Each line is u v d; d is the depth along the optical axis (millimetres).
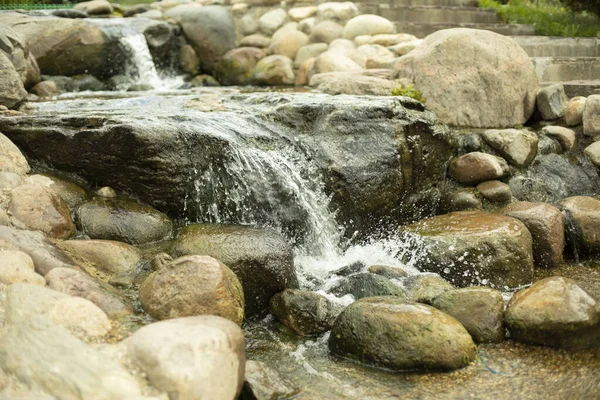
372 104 5547
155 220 4500
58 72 8727
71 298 3096
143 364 2686
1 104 5805
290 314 3924
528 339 3771
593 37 10055
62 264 3635
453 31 7109
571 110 6906
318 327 3887
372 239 5410
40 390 2537
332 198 5230
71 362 2605
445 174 6090
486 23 11070
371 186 5309
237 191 4867
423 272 4781
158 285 3549
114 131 4520
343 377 3424
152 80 9664
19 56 7199
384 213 5496
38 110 5871
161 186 4637
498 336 3809
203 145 4750
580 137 6789
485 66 6930
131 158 4562
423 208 5875
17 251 3479
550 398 3203
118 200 4609
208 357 2740
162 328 2852
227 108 5832
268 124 5422
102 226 4352
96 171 4699
